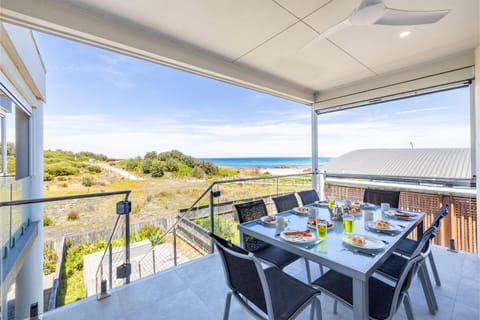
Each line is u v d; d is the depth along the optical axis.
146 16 1.87
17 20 1.61
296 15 1.86
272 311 0.99
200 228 3.07
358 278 1.03
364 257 1.18
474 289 1.79
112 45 1.99
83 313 1.56
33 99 3.61
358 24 1.65
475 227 2.60
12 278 2.54
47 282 3.38
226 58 2.66
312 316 1.34
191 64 2.42
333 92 3.86
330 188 4.25
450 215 2.81
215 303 1.69
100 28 1.85
